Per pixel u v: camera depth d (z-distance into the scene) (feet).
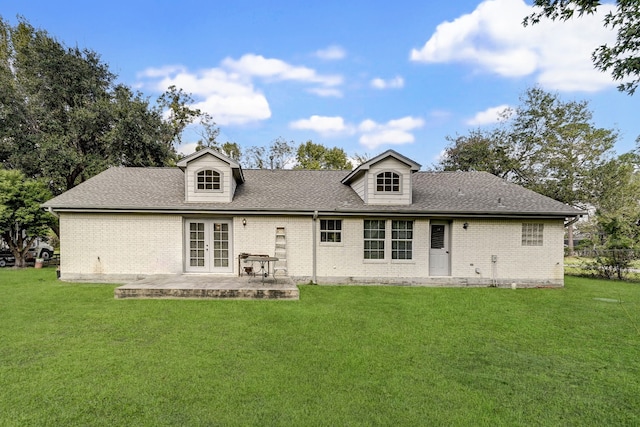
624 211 72.84
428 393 12.78
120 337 18.20
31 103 57.26
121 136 59.26
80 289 31.19
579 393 13.08
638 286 37.93
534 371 15.01
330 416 11.07
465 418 11.16
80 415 10.93
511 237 37.50
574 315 24.58
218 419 10.80
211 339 18.10
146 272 36.22
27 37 64.13
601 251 45.55
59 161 54.60
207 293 28.25
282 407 11.53
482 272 37.37
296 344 17.61
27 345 16.88
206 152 37.40
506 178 83.71
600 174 74.08
